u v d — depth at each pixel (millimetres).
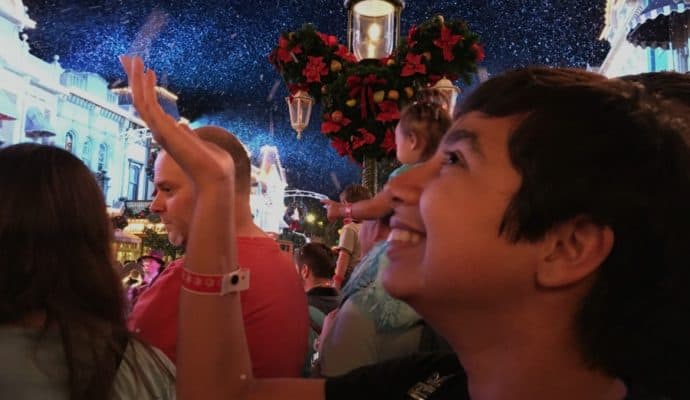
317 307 3299
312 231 29625
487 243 515
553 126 511
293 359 1614
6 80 33125
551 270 509
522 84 563
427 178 596
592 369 527
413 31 3037
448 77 3084
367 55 3383
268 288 1592
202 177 715
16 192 1082
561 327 524
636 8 13414
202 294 717
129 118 44781
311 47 3184
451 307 547
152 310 1491
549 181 497
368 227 2000
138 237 16453
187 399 717
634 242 498
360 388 821
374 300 1682
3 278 1038
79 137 40469
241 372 749
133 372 1088
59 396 987
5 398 965
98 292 1112
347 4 3482
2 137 32719
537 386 536
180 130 722
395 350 1660
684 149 513
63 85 39000
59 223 1096
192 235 721
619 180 496
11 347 991
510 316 531
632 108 522
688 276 502
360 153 3107
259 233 1770
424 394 767
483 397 567
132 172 46188
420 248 578
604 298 510
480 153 538
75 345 1015
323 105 3234
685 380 523
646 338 513
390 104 2918
